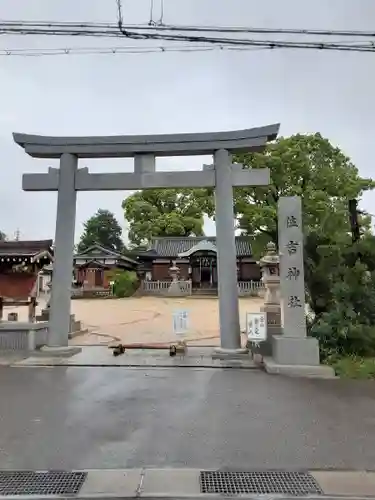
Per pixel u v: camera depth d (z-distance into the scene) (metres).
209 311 22.94
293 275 8.98
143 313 22.20
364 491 3.66
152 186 10.65
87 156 11.09
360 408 6.08
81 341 12.98
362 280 10.11
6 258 11.95
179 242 44.28
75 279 43.84
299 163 25.92
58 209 10.80
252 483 3.80
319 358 8.89
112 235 64.62
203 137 10.55
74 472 4.01
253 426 5.29
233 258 10.35
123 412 5.83
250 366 8.99
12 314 13.02
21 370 8.67
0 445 4.66
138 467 4.12
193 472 4.02
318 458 4.34
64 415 5.70
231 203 10.46
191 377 8.05
